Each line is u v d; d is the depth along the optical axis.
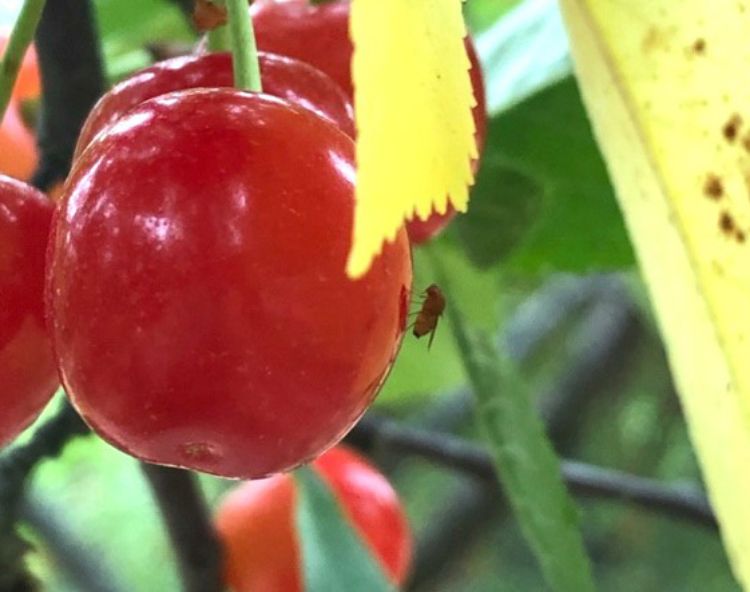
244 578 0.19
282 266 0.10
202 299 0.10
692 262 0.10
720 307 0.10
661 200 0.10
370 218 0.08
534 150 0.19
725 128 0.10
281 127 0.10
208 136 0.10
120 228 0.10
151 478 0.19
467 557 0.36
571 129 0.19
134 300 0.10
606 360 0.38
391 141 0.08
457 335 0.17
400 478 0.43
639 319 0.39
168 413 0.10
